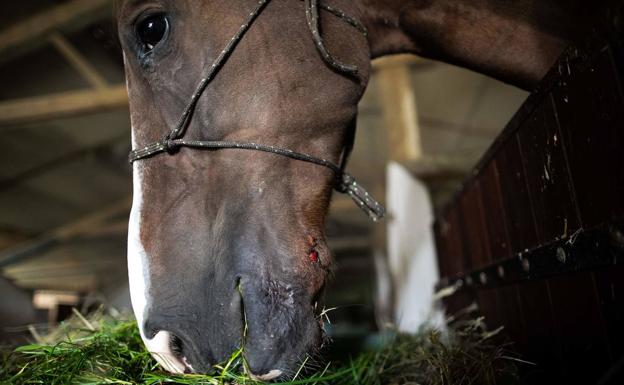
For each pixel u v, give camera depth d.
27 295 0.98
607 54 0.26
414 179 1.29
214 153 0.39
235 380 0.35
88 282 3.42
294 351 0.34
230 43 0.39
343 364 0.58
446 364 0.45
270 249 0.36
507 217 0.50
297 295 0.35
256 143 0.38
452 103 2.21
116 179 2.53
